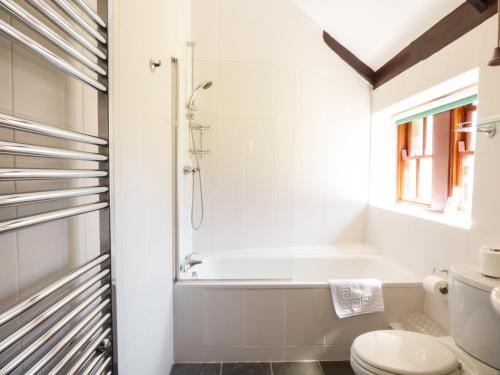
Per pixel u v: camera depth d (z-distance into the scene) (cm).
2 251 59
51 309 62
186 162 247
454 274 138
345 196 298
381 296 192
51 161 74
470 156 199
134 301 126
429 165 244
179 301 191
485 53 153
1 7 47
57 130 62
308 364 191
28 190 66
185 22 251
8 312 49
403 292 194
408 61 230
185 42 250
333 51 289
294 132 282
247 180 276
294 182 289
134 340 126
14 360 51
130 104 122
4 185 60
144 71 139
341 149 295
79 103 86
